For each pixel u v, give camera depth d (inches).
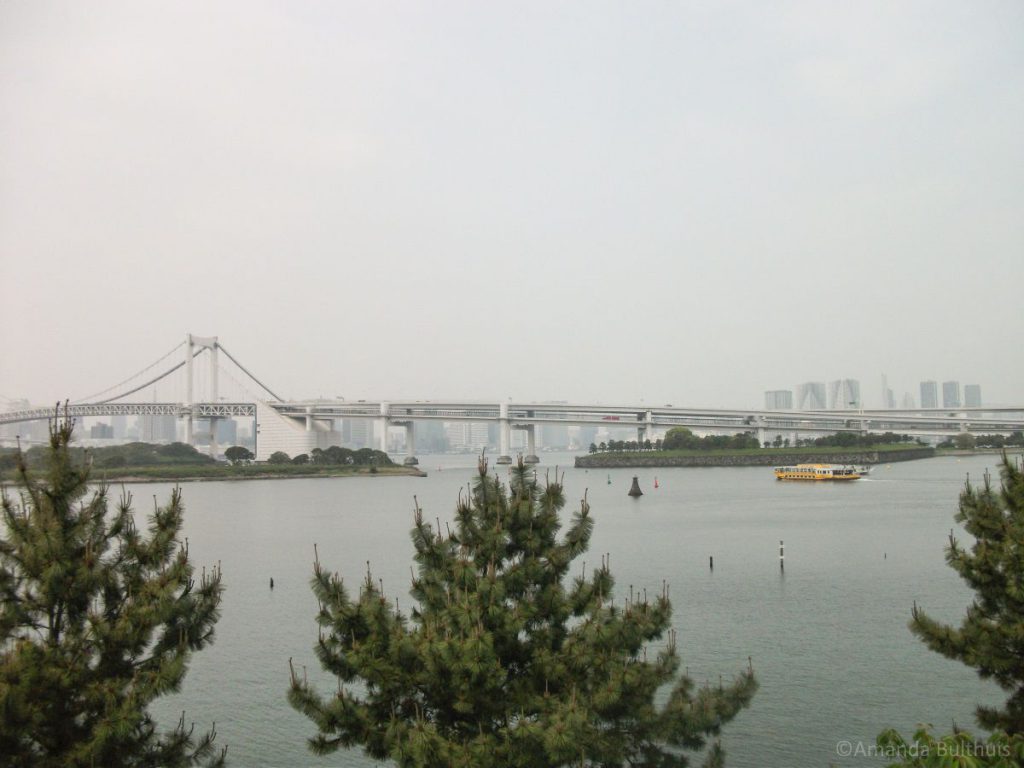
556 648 778.2
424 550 823.7
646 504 5620.1
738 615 2044.8
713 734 790.5
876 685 1502.2
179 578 726.5
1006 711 814.5
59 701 654.5
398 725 690.8
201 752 762.8
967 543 3235.7
